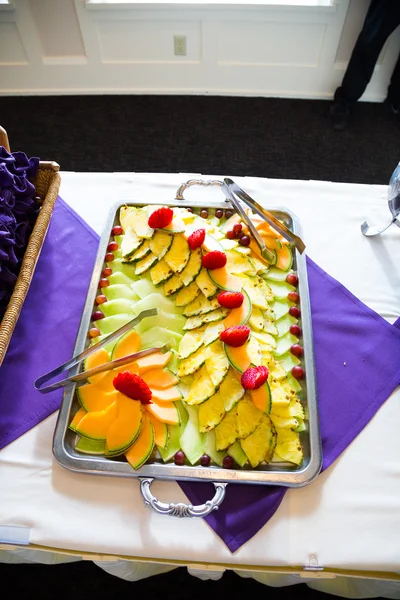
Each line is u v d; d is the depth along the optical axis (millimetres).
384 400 1229
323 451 1143
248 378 1068
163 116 3111
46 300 1403
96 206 1584
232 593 1650
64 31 2834
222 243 1361
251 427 1092
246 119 3098
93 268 1376
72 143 2969
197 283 1287
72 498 1071
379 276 1453
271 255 1348
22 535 1028
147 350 1153
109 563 1252
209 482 1075
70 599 1637
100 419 1106
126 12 2695
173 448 1103
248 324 1231
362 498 1077
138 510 1055
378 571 1031
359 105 3164
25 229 1387
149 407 1110
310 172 2844
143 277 1376
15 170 1383
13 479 1099
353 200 1598
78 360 1135
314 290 1416
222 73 3086
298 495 1075
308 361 1205
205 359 1162
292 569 1035
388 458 1137
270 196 1597
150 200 1511
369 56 2689
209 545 1015
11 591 1648
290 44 2879
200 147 2953
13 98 3195
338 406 1217
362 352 1309
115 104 3174
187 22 2766
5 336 1122
